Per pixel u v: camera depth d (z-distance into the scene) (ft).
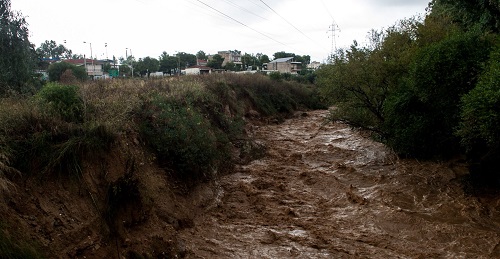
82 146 25.23
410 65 47.37
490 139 31.30
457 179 43.32
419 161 51.16
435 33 52.34
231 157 52.54
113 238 23.39
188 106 48.37
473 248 28.99
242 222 34.37
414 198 40.19
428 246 29.63
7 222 18.04
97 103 31.81
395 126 50.70
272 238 30.58
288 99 115.14
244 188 42.83
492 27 49.01
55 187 22.30
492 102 29.63
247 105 90.43
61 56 255.29
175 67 228.43
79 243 20.75
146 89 49.19
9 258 16.05
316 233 31.73
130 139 33.30
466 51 40.14
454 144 46.80
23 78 56.70
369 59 53.67
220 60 250.37
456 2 51.67
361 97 56.34
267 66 301.43
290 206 38.60
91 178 24.76
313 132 83.46
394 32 57.00
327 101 64.90
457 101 40.42
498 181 38.96
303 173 49.29
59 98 28.55
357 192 42.63
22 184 20.89
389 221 34.30
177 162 37.40
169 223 29.99
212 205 37.65
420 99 44.42
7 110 24.53
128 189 26.30
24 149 22.27
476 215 34.91
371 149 61.93
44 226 19.88
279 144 69.31
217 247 28.50
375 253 28.19
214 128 53.36
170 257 25.91
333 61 59.57
